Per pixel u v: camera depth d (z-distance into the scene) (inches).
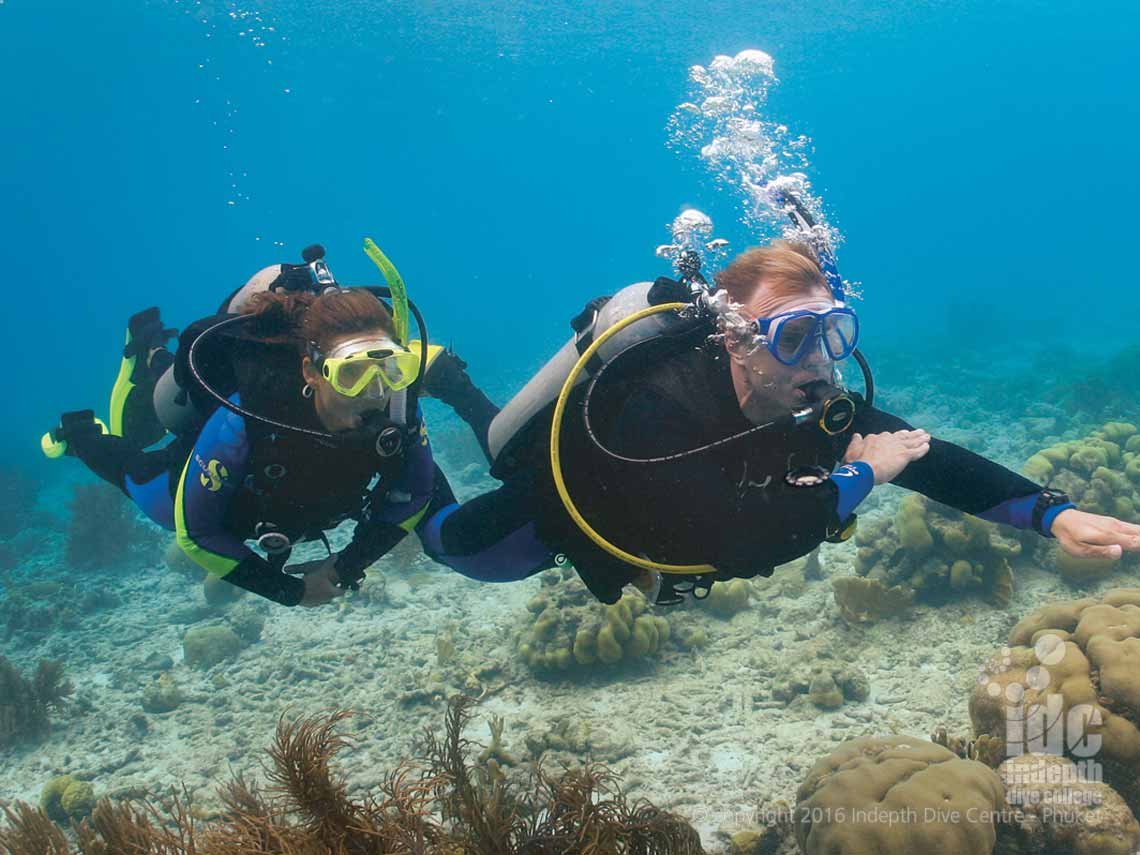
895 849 129.7
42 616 381.4
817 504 91.3
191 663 311.3
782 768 195.3
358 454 119.9
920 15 2691.9
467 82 2564.0
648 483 94.3
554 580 279.0
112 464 163.5
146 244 3873.0
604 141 3380.9
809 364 95.5
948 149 4714.6
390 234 4242.1
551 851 106.4
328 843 99.1
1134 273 2089.1
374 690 268.1
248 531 129.9
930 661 232.4
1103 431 341.4
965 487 110.0
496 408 172.1
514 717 235.1
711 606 278.4
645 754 209.0
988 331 1160.8
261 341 119.3
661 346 100.3
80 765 250.2
